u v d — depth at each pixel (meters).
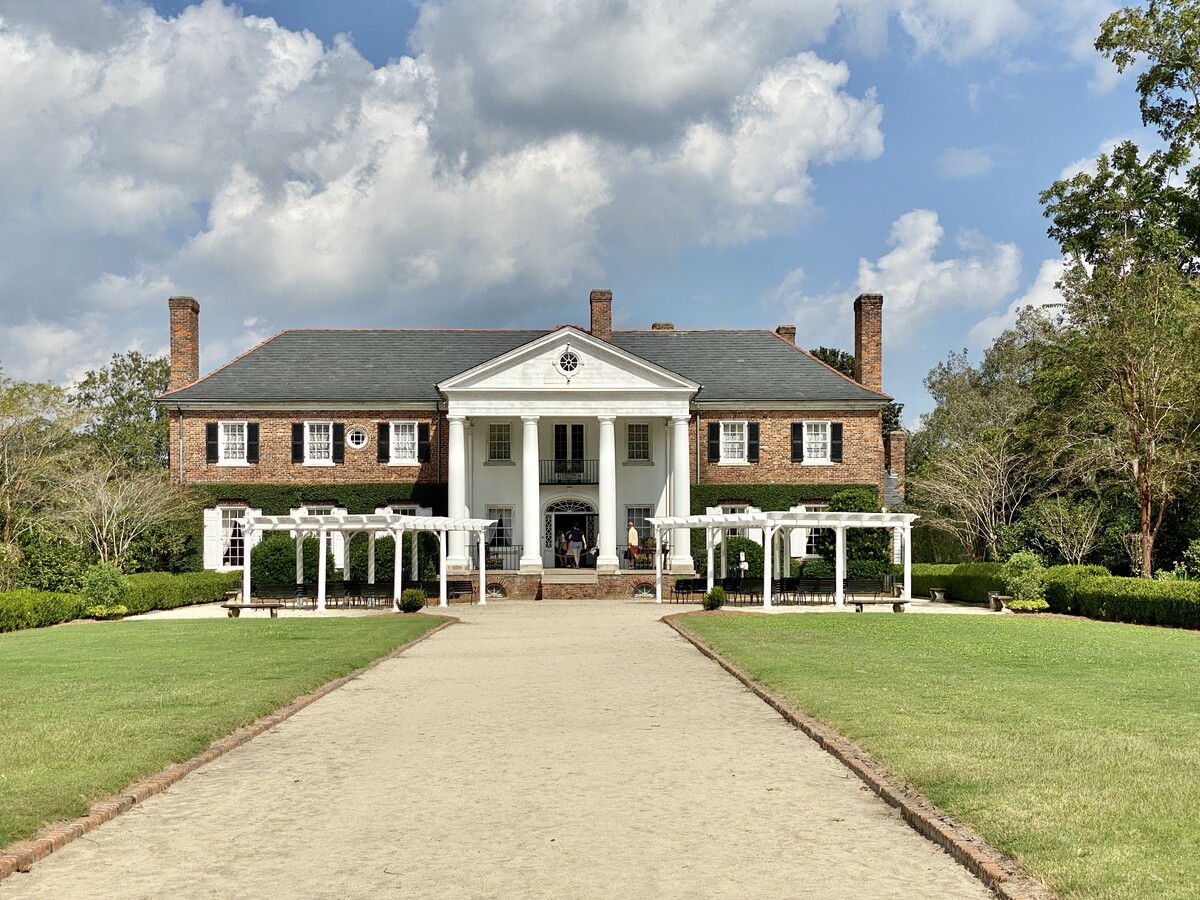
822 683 16.20
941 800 9.24
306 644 23.31
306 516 36.38
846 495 45.72
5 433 41.06
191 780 10.90
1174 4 42.41
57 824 8.96
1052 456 40.53
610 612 35.88
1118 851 7.61
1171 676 17.17
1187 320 35.50
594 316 55.28
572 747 12.38
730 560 45.84
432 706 15.45
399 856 8.33
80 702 14.74
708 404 51.19
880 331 53.72
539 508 46.72
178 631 27.17
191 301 53.16
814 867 7.98
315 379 52.00
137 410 73.75
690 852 8.36
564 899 7.33
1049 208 45.38
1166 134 44.00
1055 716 13.11
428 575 45.44
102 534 41.84
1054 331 50.25
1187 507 39.50
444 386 46.88
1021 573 34.31
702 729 13.44
